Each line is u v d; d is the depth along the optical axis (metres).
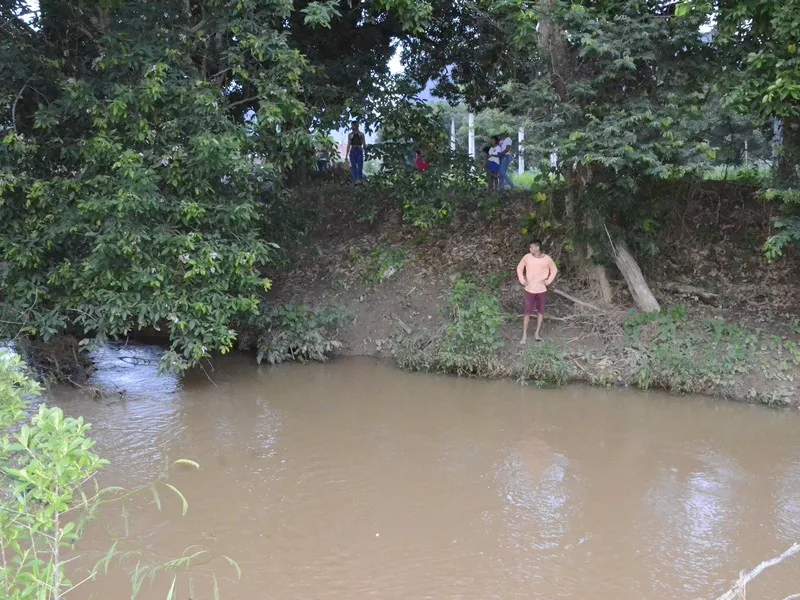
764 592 5.39
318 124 11.77
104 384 10.65
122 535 6.17
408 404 9.93
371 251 14.68
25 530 3.41
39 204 9.45
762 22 8.62
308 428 8.96
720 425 8.99
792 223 9.38
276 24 11.12
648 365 10.39
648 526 6.44
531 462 7.91
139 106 9.27
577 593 5.40
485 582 5.55
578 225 11.88
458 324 11.29
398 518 6.60
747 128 11.31
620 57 9.60
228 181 10.48
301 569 5.72
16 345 10.02
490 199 13.65
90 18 10.15
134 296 9.58
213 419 9.26
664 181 12.96
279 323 12.26
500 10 10.41
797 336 10.58
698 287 12.07
